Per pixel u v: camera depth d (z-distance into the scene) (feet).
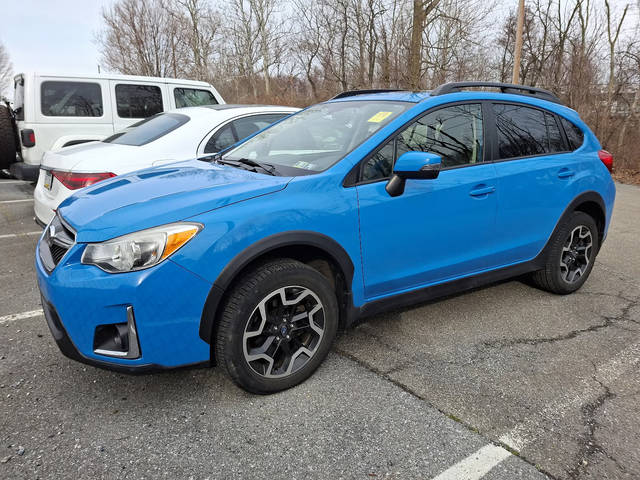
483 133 10.56
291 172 8.83
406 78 52.90
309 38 77.10
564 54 58.18
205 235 7.05
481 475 6.31
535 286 13.25
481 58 62.90
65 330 7.04
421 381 8.55
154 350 6.95
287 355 8.18
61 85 22.72
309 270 8.04
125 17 89.35
